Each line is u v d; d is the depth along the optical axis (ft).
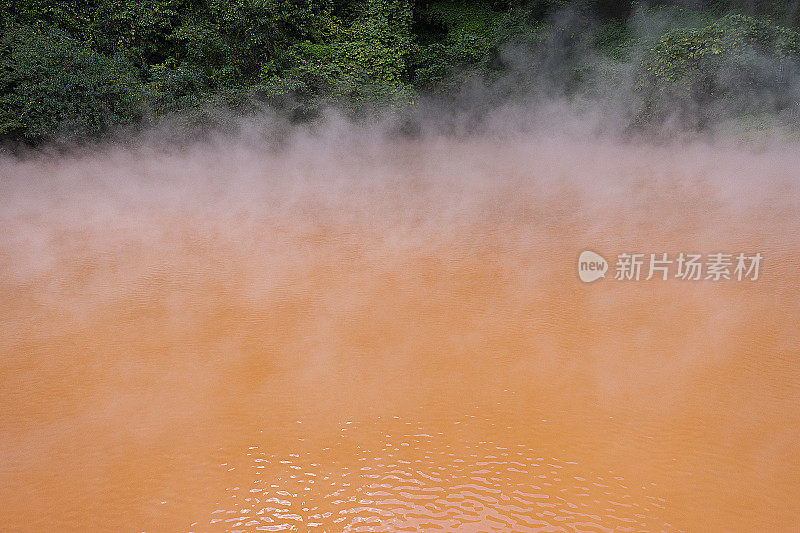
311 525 11.50
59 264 26.21
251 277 24.36
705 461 12.88
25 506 12.13
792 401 14.89
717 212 31.63
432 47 65.62
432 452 13.39
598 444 13.51
